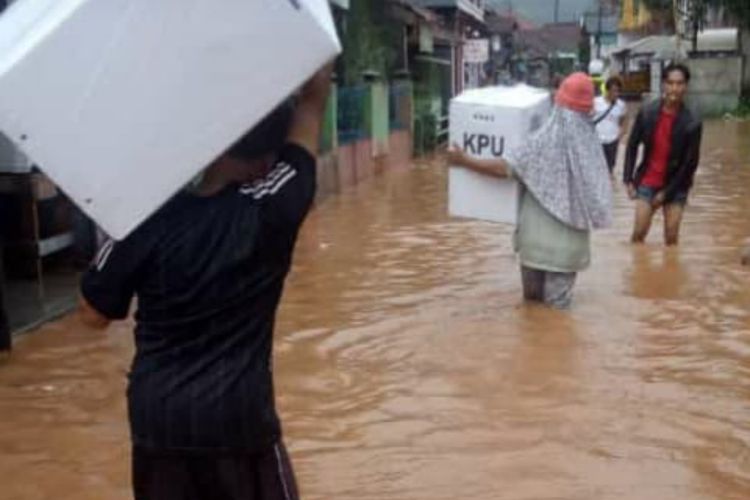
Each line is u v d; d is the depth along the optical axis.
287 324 7.80
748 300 8.53
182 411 2.78
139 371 2.84
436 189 17.44
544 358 6.86
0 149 8.62
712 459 5.22
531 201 8.03
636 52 61.78
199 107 2.53
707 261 10.24
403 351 7.06
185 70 2.51
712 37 51.28
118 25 2.47
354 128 18.73
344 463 5.17
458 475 5.02
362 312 8.16
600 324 7.73
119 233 2.58
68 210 9.49
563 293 8.17
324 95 2.93
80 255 9.56
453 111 7.99
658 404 5.99
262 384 2.86
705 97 43.78
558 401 6.04
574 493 4.82
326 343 7.27
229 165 2.81
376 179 19.50
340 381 6.43
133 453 2.90
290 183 2.83
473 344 7.20
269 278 2.85
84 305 2.89
